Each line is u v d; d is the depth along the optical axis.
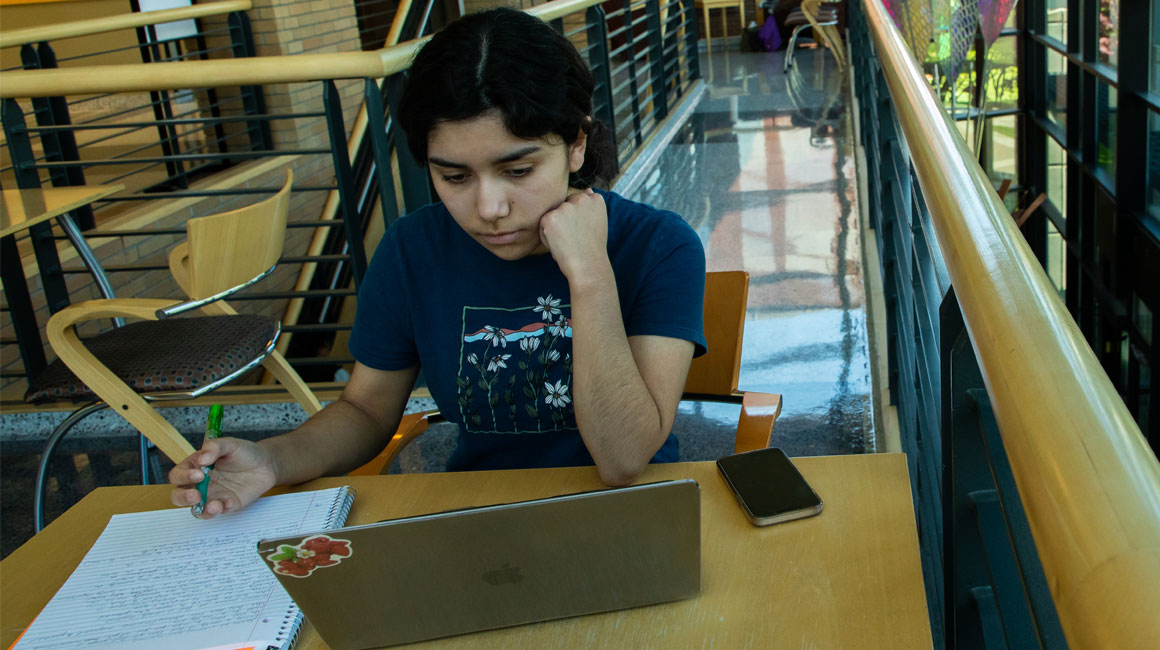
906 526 0.92
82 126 3.07
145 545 1.01
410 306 1.28
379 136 2.55
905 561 0.87
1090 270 8.39
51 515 2.51
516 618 0.83
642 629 0.82
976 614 1.02
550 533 0.79
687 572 0.83
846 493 0.99
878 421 2.43
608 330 1.10
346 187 2.69
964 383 0.97
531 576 0.81
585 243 1.11
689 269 1.21
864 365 2.82
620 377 1.07
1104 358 8.16
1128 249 7.33
